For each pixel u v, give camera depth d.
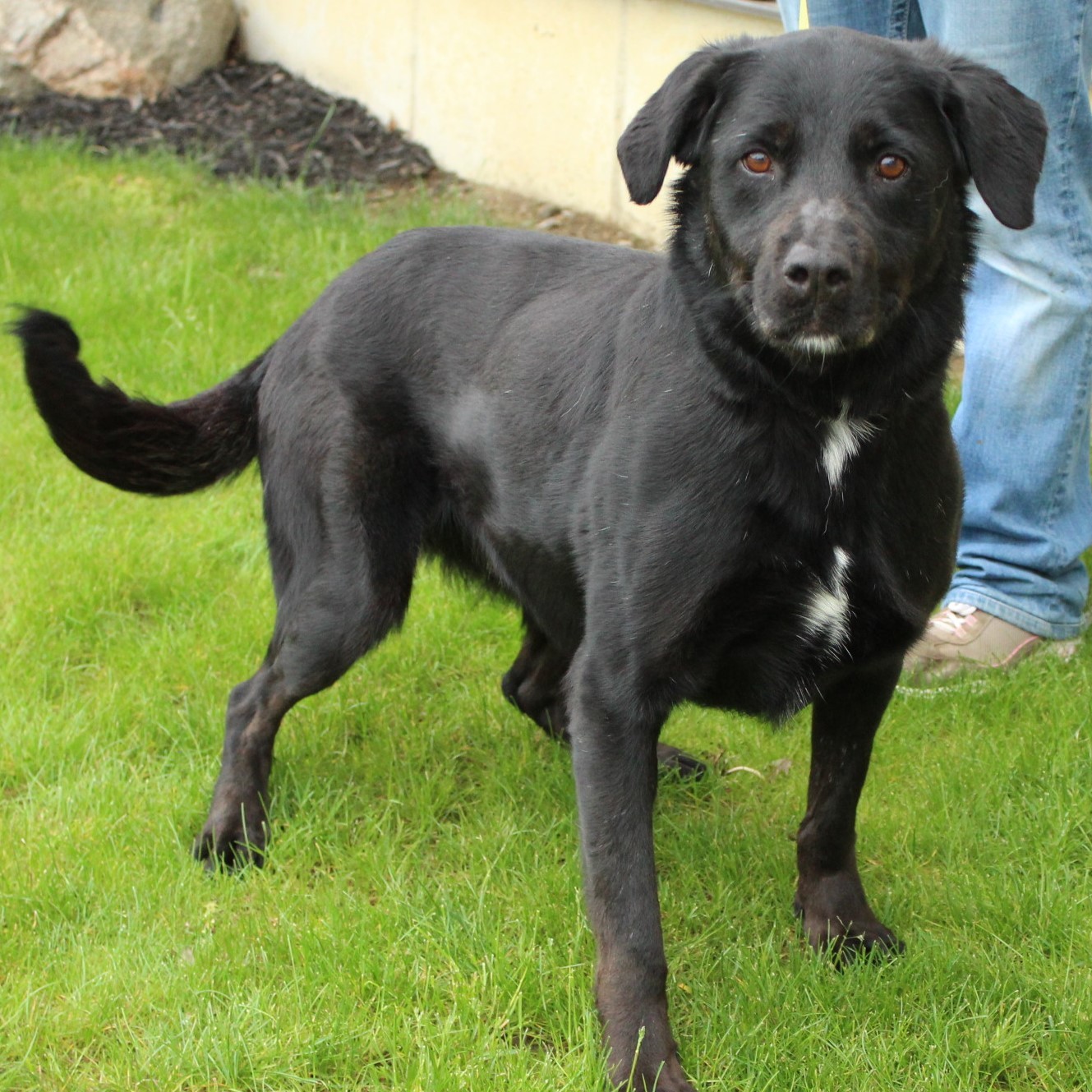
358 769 3.42
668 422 2.51
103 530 4.32
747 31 5.83
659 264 2.77
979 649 3.74
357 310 3.21
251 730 3.26
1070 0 3.26
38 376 3.19
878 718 2.75
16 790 3.33
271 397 3.32
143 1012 2.59
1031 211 2.47
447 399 3.08
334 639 3.20
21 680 3.67
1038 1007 2.59
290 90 8.10
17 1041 2.48
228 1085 2.41
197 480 3.46
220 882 2.98
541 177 6.96
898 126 2.38
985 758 3.32
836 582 2.50
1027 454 3.66
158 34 8.07
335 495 3.16
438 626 3.97
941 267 2.49
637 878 2.47
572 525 2.74
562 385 2.83
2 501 4.44
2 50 7.93
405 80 7.53
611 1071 2.38
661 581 2.47
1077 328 3.54
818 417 2.43
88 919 2.83
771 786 3.40
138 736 3.49
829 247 2.25
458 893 2.89
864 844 3.11
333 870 3.08
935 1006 2.54
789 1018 2.56
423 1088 2.36
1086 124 3.43
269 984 2.62
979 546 3.80
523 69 6.85
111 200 6.84
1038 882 2.89
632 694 2.52
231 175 7.30
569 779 3.34
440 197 7.11
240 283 5.95
